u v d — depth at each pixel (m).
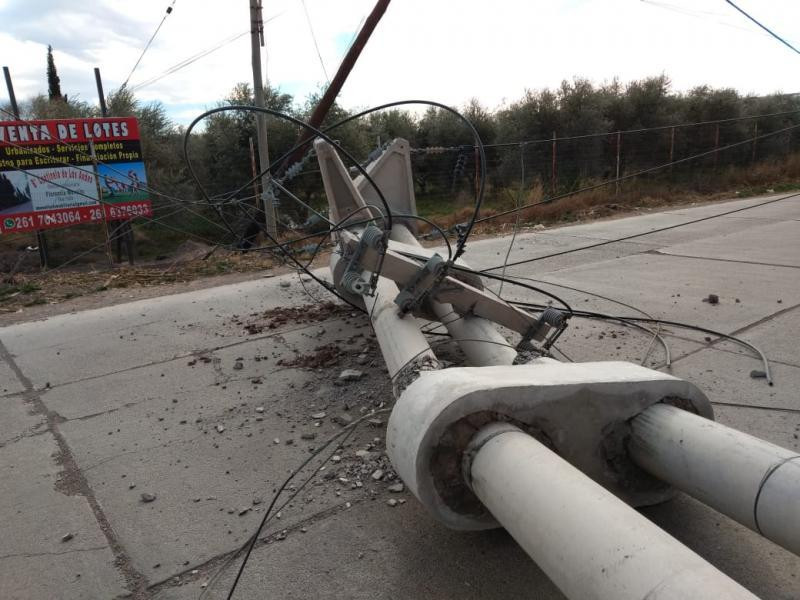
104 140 10.09
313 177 16.91
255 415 3.84
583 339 4.95
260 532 2.69
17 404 4.16
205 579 2.43
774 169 20.27
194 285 7.60
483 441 2.14
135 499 2.98
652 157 20.61
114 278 8.01
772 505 1.84
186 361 4.86
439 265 3.50
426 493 2.19
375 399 3.97
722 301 5.86
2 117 15.03
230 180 17.73
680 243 9.20
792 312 5.40
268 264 8.65
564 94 20.69
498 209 14.93
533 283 6.96
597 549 1.53
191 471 3.21
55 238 13.98
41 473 3.26
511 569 2.40
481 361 3.46
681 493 2.79
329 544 2.60
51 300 6.98
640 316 5.54
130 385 4.41
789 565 2.35
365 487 3.00
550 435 2.29
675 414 2.31
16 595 2.37
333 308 6.16
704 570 1.36
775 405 3.62
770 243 8.77
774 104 23.59
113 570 2.49
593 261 8.16
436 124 23.47
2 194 9.45
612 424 2.37
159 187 15.73
